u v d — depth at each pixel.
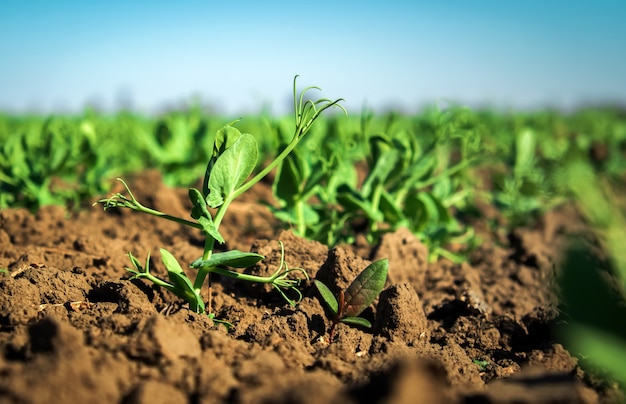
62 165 0.68
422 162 0.60
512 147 0.91
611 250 0.46
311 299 0.42
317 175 0.52
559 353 0.36
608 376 0.33
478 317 0.43
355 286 0.38
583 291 0.31
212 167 0.38
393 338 0.38
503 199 0.81
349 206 0.55
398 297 0.39
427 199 0.59
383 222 0.60
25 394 0.26
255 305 0.44
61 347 0.29
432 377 0.26
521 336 0.40
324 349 0.35
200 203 0.37
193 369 0.30
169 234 0.63
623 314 0.30
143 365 0.30
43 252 0.48
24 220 0.57
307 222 0.54
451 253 0.65
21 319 0.36
